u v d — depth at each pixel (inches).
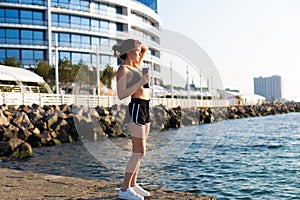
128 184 170.6
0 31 1640.0
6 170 247.9
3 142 555.8
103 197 174.9
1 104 917.2
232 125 1400.1
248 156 565.0
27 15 1684.3
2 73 1125.7
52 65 1585.9
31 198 177.6
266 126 1341.0
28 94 992.2
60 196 179.9
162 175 342.6
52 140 727.7
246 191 340.5
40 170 446.9
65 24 1748.3
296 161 514.0
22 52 1680.6
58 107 950.4
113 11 1831.9
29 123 736.3
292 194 330.6
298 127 1279.5
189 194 179.6
